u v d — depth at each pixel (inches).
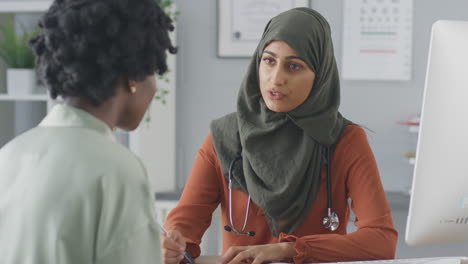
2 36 104.9
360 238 50.8
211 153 60.7
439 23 40.1
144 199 28.3
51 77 30.6
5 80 104.2
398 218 107.3
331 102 57.1
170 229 55.9
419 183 42.0
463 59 40.1
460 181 41.8
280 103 54.5
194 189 59.4
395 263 44.2
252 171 56.9
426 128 40.8
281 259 49.4
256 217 57.2
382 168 110.0
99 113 31.0
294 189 55.1
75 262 26.5
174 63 108.0
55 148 28.6
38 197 27.3
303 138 56.0
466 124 40.8
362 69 108.7
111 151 28.9
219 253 101.7
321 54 54.8
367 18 108.0
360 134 57.7
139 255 27.2
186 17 111.1
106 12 29.2
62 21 29.2
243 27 110.4
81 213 27.0
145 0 31.3
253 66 58.5
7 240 27.3
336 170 56.6
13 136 105.6
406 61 108.1
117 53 29.7
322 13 109.0
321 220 56.7
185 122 112.5
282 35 53.1
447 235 43.9
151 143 103.1
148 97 33.4
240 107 59.2
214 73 111.7
